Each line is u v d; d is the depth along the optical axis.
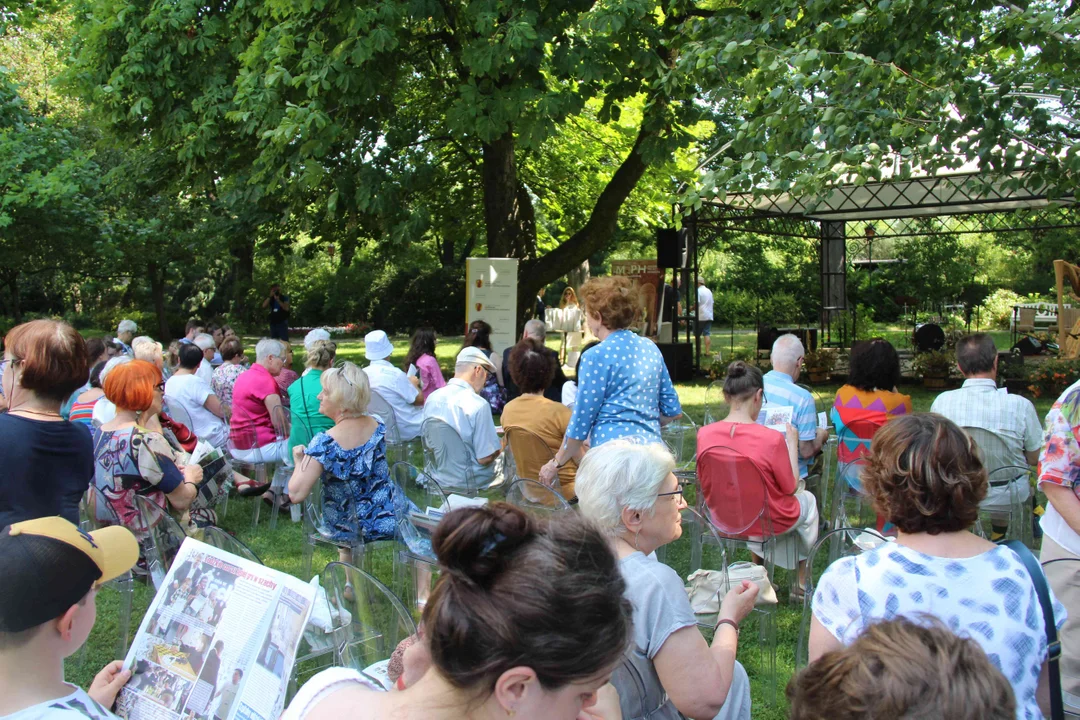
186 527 4.29
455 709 1.19
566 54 9.33
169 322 27.45
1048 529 2.86
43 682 1.53
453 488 5.02
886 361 4.53
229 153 11.48
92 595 1.60
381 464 4.17
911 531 1.90
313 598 1.87
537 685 1.13
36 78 20.44
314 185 9.58
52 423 3.04
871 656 1.14
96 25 10.87
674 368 14.29
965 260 24.81
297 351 21.92
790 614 4.28
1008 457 4.21
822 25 5.24
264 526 6.02
